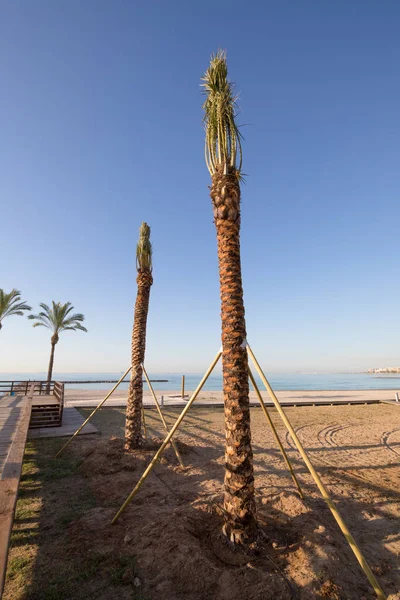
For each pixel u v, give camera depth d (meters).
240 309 5.24
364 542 5.20
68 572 4.23
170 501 6.59
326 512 6.23
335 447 12.03
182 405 23.42
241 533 4.57
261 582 3.78
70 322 36.88
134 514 5.91
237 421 4.89
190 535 4.79
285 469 9.18
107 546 4.79
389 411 22.75
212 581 3.85
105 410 20.98
